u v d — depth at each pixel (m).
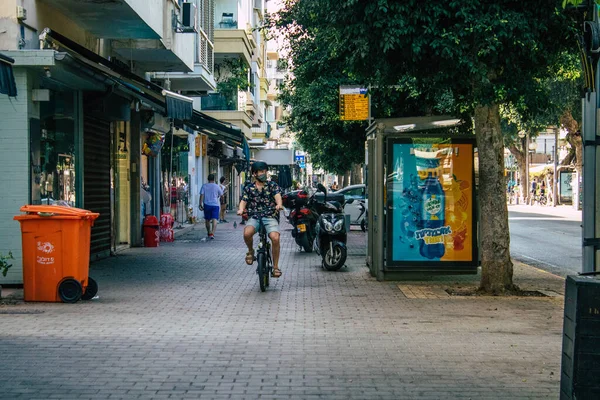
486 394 5.82
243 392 5.79
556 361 6.90
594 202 8.66
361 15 10.28
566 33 10.61
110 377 6.20
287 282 12.51
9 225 10.95
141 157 20.72
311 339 7.80
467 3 9.84
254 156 56.84
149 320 8.82
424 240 12.41
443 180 12.36
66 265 9.98
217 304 10.11
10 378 6.16
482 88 10.41
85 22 13.81
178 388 5.89
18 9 10.88
